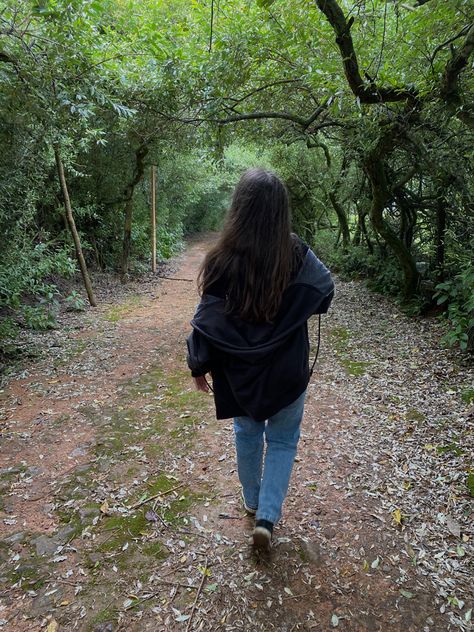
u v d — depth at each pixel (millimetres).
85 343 5188
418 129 4707
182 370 4383
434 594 1817
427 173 5977
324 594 1831
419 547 2059
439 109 3961
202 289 1712
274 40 4570
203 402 3625
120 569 1960
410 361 4410
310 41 4383
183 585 1877
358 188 8141
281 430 1938
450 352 4520
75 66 4105
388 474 2598
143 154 8266
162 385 4000
